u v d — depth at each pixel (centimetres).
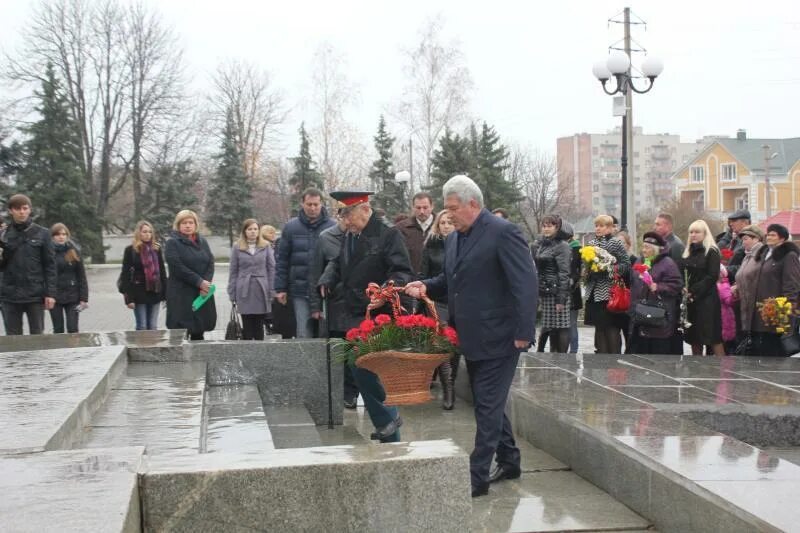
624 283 1005
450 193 525
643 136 12212
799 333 968
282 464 350
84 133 4653
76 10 4506
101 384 579
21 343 820
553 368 836
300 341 795
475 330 522
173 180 4744
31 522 280
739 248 1147
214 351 778
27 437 400
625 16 2233
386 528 357
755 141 7462
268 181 5950
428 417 802
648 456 485
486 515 496
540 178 5569
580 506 513
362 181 5206
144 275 1173
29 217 1080
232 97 5878
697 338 996
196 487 338
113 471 338
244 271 1051
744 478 442
